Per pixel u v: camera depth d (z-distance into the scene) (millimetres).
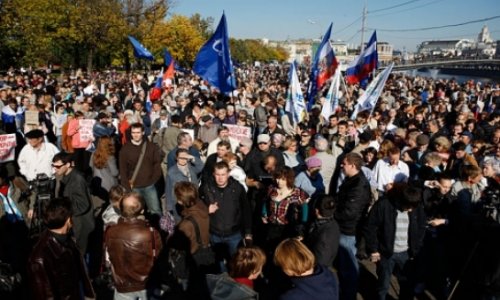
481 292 4539
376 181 6547
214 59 10023
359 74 14070
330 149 8242
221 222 5105
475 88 25500
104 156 6652
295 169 6832
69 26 34312
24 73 28812
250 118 12516
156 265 3977
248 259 3350
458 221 5258
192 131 8891
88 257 5809
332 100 11461
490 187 5188
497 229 4445
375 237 4895
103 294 5352
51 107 12578
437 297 5488
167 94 17562
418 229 4875
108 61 50156
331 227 4355
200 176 6887
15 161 8336
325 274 3314
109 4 35906
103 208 6715
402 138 8648
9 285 3801
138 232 3848
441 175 5406
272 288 4820
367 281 5945
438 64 82062
